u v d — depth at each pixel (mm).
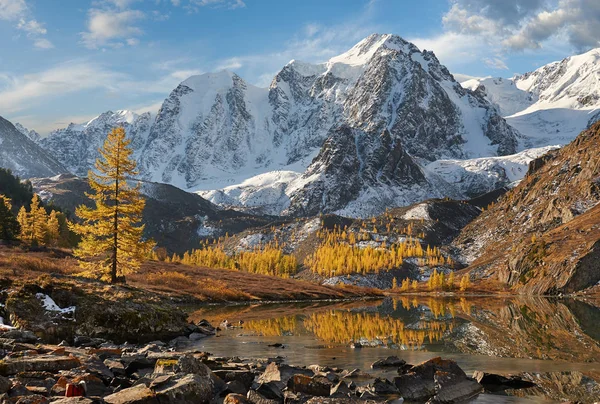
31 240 115875
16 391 13883
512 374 21703
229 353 28156
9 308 29750
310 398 16328
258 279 127188
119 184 49875
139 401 13781
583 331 41750
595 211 171500
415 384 18094
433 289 169125
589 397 17734
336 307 79125
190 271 115562
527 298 115062
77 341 28766
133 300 35594
